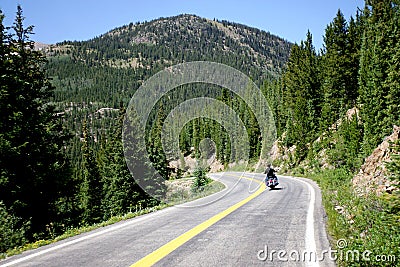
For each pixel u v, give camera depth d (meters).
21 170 18.61
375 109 28.67
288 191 21.19
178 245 7.51
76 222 22.20
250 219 10.95
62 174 20.48
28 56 22.44
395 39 30.50
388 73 27.62
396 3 35.59
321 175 31.16
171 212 13.51
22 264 6.54
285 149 58.00
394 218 7.25
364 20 51.81
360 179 15.80
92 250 7.36
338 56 51.16
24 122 18.88
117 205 33.91
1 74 18.81
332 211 11.39
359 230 8.27
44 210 19.84
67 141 22.69
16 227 14.43
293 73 69.50
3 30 20.02
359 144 32.03
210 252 6.87
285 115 69.38
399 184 7.62
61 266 6.18
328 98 51.69
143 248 7.33
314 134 52.06
